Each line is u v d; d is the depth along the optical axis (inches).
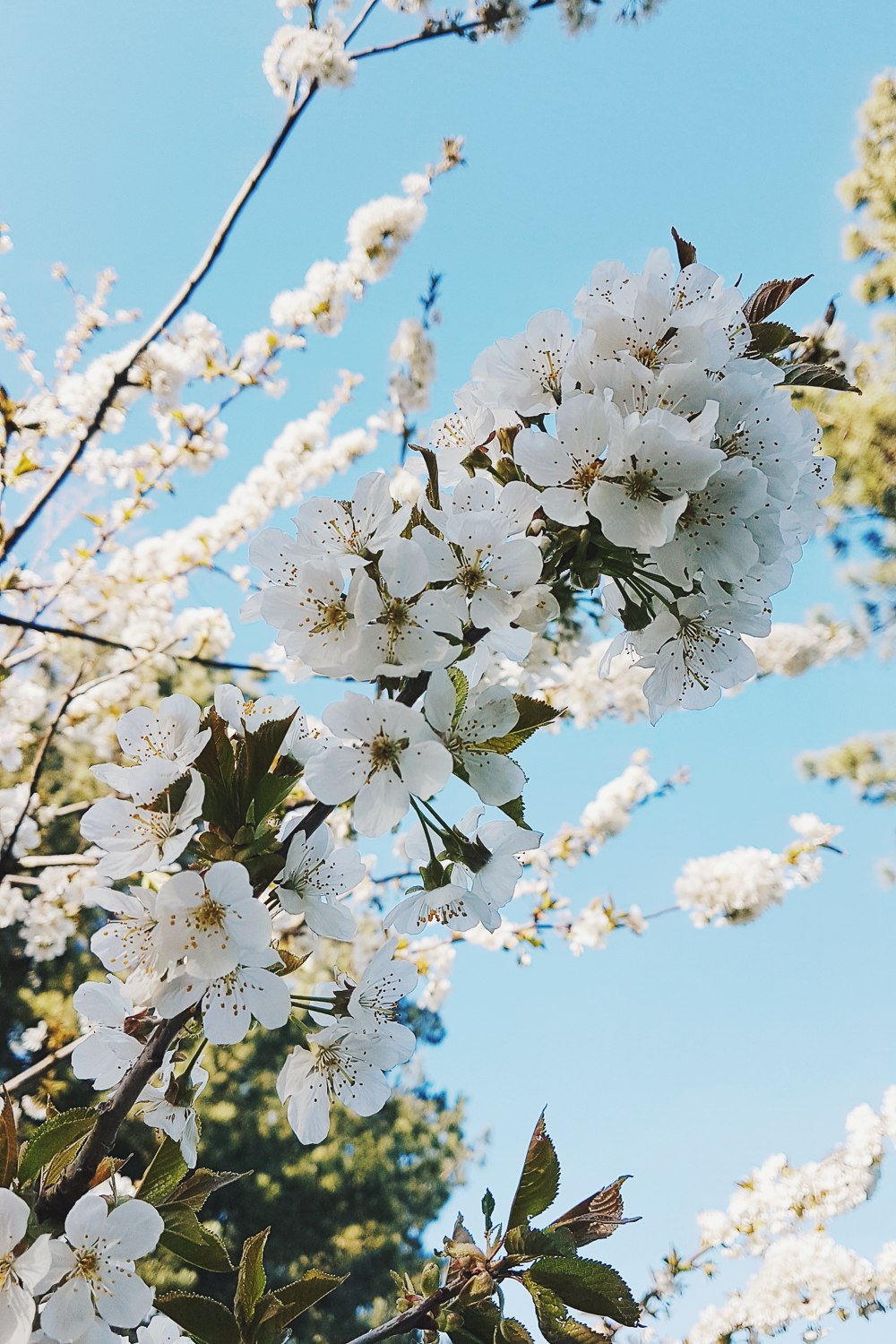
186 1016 10.3
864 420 48.6
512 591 10.5
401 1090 91.0
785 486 11.0
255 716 11.5
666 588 11.2
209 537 48.2
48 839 60.4
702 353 11.0
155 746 10.9
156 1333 11.9
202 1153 67.5
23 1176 10.0
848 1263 47.4
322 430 48.3
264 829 10.7
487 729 10.6
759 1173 50.5
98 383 38.8
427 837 10.9
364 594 10.0
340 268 41.2
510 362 11.9
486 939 45.4
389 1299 79.0
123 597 47.1
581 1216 10.1
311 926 10.7
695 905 46.3
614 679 49.3
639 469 10.5
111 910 10.4
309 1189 75.2
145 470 44.5
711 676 11.8
